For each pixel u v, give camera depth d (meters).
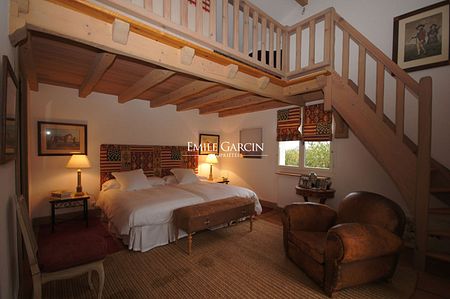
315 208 2.58
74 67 2.71
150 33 1.95
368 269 1.92
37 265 1.50
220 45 2.58
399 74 2.39
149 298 1.85
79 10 1.62
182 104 4.68
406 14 3.08
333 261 1.83
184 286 2.02
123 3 1.95
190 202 3.11
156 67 2.46
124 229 2.57
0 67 1.15
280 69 3.40
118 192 3.43
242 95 3.51
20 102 2.23
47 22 1.51
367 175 3.45
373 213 2.17
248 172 5.27
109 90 3.78
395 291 1.98
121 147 4.15
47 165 3.47
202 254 2.62
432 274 2.24
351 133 3.59
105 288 1.97
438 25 2.83
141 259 2.48
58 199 3.17
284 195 4.54
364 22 3.51
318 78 2.94
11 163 1.56
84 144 3.81
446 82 2.79
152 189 3.66
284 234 2.59
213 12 2.53
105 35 1.75
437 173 2.55
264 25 3.10
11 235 1.50
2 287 1.20
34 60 2.48
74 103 3.71
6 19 1.33
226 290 1.97
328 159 3.94
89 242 1.82
